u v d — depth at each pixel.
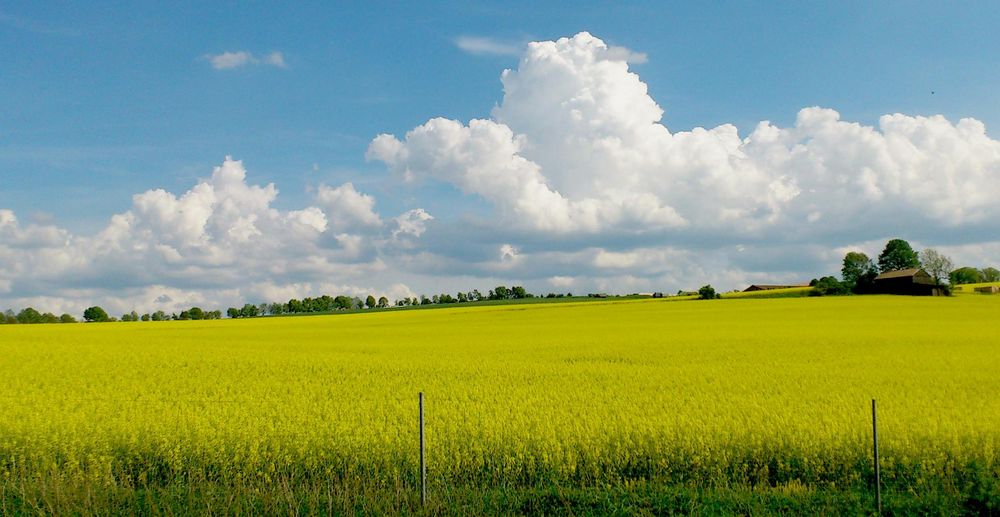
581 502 10.86
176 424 15.27
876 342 35.50
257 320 76.56
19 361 28.88
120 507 10.96
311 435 14.12
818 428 14.02
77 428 15.16
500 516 10.51
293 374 24.89
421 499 11.00
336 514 10.50
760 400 18.19
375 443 13.35
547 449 12.87
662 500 10.84
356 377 23.97
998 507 10.15
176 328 59.78
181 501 11.13
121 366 27.33
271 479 12.55
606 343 36.53
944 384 21.28
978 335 38.81
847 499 10.96
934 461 12.14
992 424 14.45
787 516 10.31
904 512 10.42
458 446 13.14
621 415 15.73
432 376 24.17
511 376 23.97
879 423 14.38
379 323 64.75
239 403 18.50
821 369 25.22
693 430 13.91
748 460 12.94
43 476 11.97
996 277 143.12
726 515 10.30
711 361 28.42
